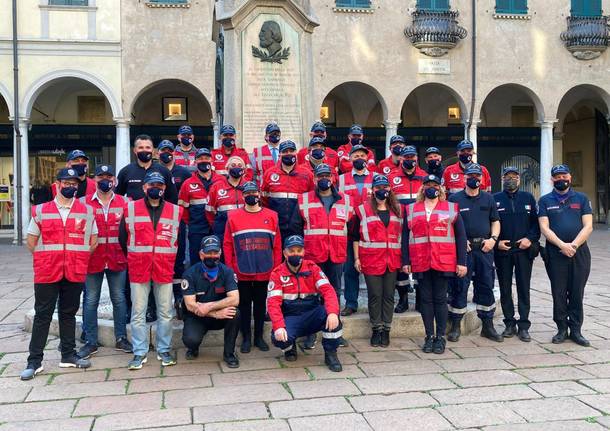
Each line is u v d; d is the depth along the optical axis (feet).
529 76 72.90
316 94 68.74
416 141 82.12
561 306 22.80
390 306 22.07
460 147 26.99
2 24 64.75
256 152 26.45
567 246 22.22
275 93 28.96
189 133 29.45
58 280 19.01
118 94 66.85
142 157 22.63
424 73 71.00
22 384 17.90
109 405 16.07
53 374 18.86
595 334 24.21
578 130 93.86
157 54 67.31
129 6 66.90
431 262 20.99
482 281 23.24
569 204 22.71
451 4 71.56
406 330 23.52
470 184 22.76
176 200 23.24
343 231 21.71
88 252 19.67
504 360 20.33
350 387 17.43
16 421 15.02
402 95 70.54
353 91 79.36
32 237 19.08
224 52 29.07
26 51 65.05
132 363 19.26
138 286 19.58
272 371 19.07
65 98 76.95
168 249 19.83
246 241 20.66
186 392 17.07
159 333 19.93
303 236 22.04
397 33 70.54
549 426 14.55
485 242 22.86
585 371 19.07
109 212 21.07
